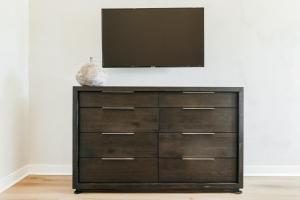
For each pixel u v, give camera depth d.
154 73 3.09
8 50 2.66
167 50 2.98
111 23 2.98
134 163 2.50
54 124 3.09
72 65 3.09
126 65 2.99
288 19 3.07
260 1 3.08
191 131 2.51
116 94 2.50
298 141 3.08
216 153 2.50
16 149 2.82
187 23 2.97
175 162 2.50
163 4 3.09
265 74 3.08
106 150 2.50
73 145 2.46
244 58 3.09
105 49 2.98
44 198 2.35
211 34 3.08
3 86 2.57
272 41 3.08
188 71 3.09
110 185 2.48
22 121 2.96
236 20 3.08
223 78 3.09
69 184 2.74
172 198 2.36
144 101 2.50
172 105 2.50
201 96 2.51
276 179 2.91
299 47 3.08
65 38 3.09
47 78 3.09
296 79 3.08
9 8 2.68
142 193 2.50
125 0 3.08
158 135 2.50
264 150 3.09
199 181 2.50
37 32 3.08
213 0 3.08
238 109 2.49
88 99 2.49
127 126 2.50
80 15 3.08
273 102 3.08
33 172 3.08
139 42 2.98
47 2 3.08
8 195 2.42
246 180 2.87
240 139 2.48
